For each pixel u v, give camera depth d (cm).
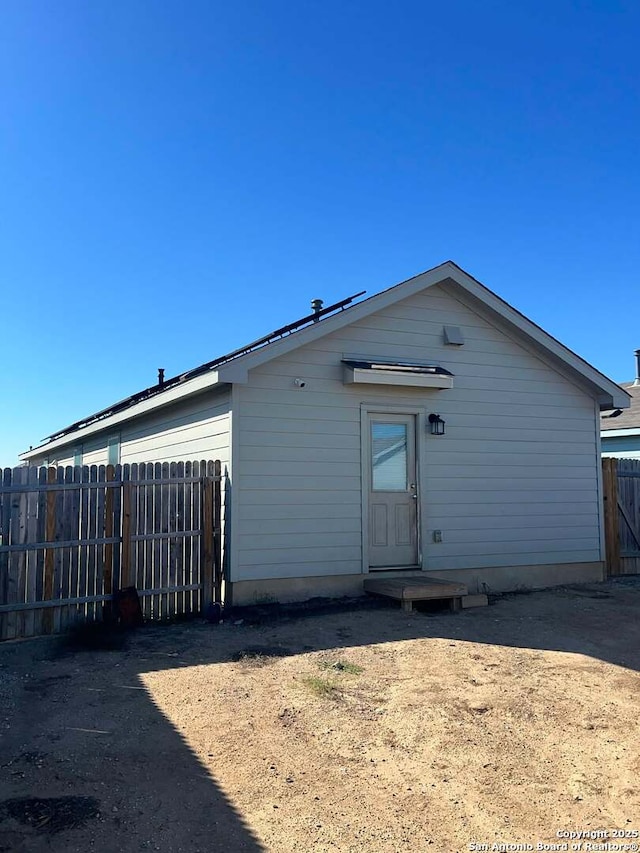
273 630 780
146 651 695
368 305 986
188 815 370
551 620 836
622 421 1872
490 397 1103
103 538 809
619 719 511
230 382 874
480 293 1073
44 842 339
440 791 401
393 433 1032
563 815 375
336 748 459
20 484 767
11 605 747
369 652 684
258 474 918
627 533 1288
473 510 1073
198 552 876
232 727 493
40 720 500
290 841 346
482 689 573
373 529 1001
